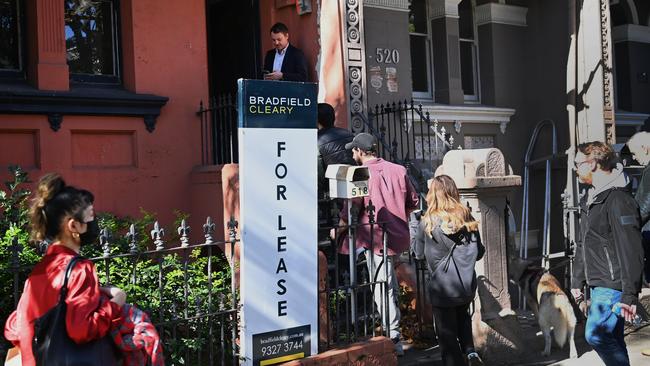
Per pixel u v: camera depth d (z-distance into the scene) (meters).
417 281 6.88
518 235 10.83
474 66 11.27
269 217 5.21
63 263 3.48
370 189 6.36
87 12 7.71
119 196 7.51
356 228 6.03
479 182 6.51
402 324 7.02
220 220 7.51
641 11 13.58
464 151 6.73
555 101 11.16
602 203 5.10
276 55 8.51
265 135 5.16
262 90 5.13
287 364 5.30
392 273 6.30
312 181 5.44
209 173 7.66
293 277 5.35
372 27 8.85
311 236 5.45
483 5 11.17
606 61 10.83
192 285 5.80
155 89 7.85
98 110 7.32
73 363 3.37
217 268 7.56
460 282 5.69
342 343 5.89
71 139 7.27
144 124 7.71
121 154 7.61
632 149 6.87
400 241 6.33
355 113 8.44
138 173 7.65
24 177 5.90
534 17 11.38
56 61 7.20
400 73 9.09
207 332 5.49
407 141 8.46
